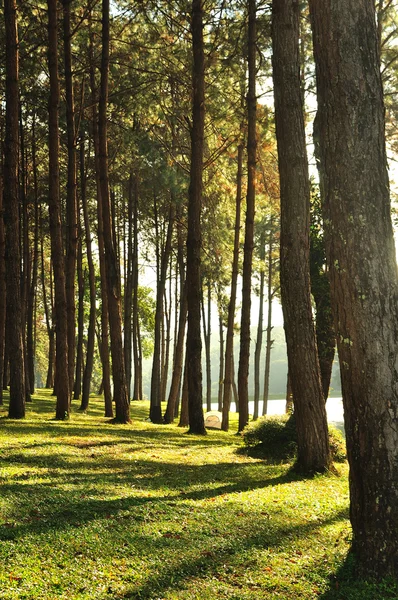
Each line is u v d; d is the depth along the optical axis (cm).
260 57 2488
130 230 3725
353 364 655
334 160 665
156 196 3381
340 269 661
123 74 2633
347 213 656
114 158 2934
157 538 766
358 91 658
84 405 2944
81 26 2525
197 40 2136
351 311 654
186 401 2803
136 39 2531
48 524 781
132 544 739
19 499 877
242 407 2453
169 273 4494
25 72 2539
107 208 2203
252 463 1444
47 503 875
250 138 2334
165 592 621
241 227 3089
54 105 2016
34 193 3375
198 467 1334
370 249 648
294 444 1603
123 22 2544
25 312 3142
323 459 1270
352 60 659
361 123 657
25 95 2730
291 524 865
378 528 644
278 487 1118
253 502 975
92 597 594
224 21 2366
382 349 643
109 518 829
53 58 2019
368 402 647
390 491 641
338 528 843
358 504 664
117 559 695
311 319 1259
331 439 1638
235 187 3053
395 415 642
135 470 1217
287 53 1180
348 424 670
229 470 1305
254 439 1689
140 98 2581
